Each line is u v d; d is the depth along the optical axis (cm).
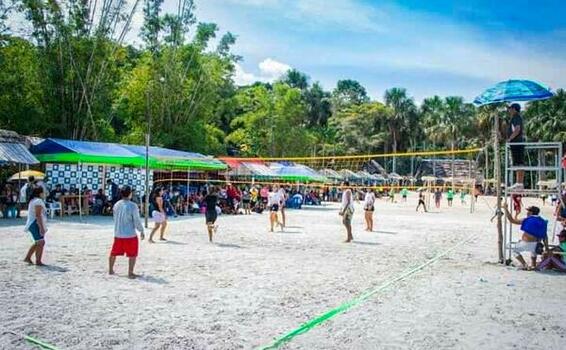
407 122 8094
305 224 2078
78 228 1620
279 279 885
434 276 954
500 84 1125
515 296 791
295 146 5153
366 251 1284
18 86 2656
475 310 700
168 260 1052
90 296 725
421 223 2292
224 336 560
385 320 642
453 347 543
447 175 8050
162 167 2520
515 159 1130
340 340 558
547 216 3105
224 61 3762
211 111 3800
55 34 2716
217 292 771
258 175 3300
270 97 5194
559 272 1021
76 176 2362
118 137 3494
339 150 7219
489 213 3291
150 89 3309
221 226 1880
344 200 1485
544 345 554
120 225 862
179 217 2250
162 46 3375
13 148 1973
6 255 1061
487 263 1127
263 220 2236
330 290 806
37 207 945
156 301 706
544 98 1079
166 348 517
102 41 2808
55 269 920
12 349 505
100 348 512
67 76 2762
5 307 658
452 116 8506
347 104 8456
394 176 7419
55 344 522
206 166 2778
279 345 536
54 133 2806
